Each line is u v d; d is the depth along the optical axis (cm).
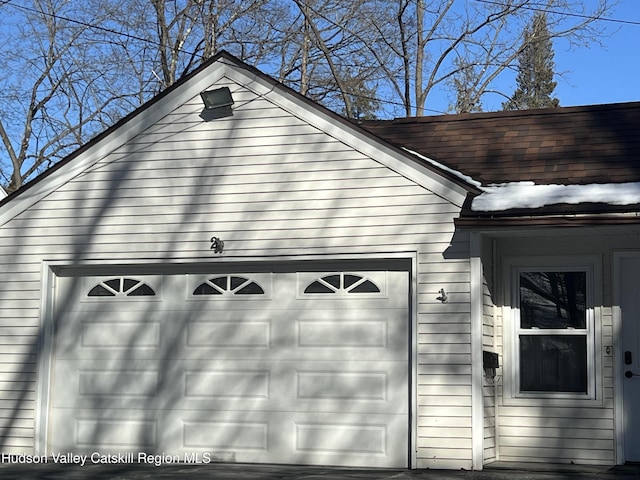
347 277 1233
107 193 1323
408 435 1180
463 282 1162
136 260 1297
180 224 1287
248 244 1255
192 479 1080
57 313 1344
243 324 1267
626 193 1101
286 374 1240
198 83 1299
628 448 1162
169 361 1290
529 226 1112
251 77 1277
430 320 1169
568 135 1283
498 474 1092
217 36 2789
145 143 1316
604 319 1186
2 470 1173
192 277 1298
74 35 2889
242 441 1245
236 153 1277
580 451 1176
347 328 1224
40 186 1348
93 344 1324
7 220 1356
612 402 1172
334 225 1223
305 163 1246
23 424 1314
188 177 1293
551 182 1179
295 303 1249
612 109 1316
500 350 1219
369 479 1062
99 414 1306
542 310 1213
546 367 1205
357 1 2798
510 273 1228
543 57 3675
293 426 1227
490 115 1369
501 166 1248
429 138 1359
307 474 1119
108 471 1158
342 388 1216
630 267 1187
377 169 1214
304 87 2831
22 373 1325
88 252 1318
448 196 1180
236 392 1257
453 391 1149
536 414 1197
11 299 1341
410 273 1203
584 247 1202
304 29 2823
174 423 1276
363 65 2861
